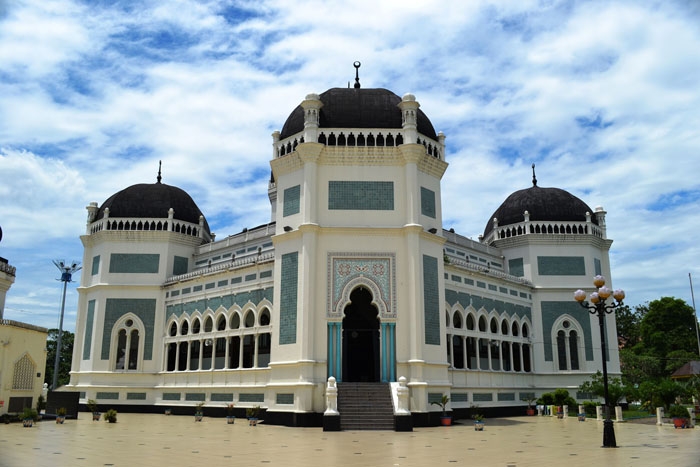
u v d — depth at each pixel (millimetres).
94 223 43469
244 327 34500
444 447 18391
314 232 28938
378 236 29500
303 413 26891
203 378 36344
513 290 40938
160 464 14219
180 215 43344
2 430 24359
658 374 57281
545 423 30281
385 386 27188
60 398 32125
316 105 30656
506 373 38312
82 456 15672
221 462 14617
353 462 14727
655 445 18984
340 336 28234
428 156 31172
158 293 40844
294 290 29141
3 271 39250
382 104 31766
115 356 40125
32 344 33750
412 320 28328
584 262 43062
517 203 45219
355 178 30266
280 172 31672
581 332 41844
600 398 40406
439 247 31281
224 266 36531
